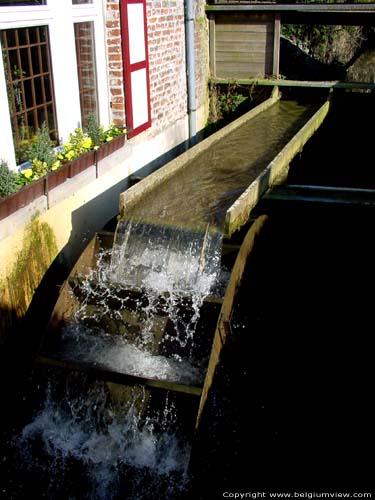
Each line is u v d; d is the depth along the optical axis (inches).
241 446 137.3
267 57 297.1
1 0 148.9
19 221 146.8
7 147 153.4
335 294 177.6
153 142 235.3
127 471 132.8
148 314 150.5
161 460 133.9
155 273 155.8
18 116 160.4
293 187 182.2
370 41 430.3
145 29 214.4
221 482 130.0
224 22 297.1
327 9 276.7
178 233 155.5
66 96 180.4
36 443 139.2
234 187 186.9
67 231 171.2
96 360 142.9
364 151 310.2
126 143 205.5
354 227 172.1
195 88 282.8
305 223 174.6
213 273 150.4
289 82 295.0
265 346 160.1
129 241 160.4
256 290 160.2
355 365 161.5
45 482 130.9
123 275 158.7
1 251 142.6
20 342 154.9
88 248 160.6
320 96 309.0
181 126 267.6
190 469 124.7
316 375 157.3
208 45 301.0
